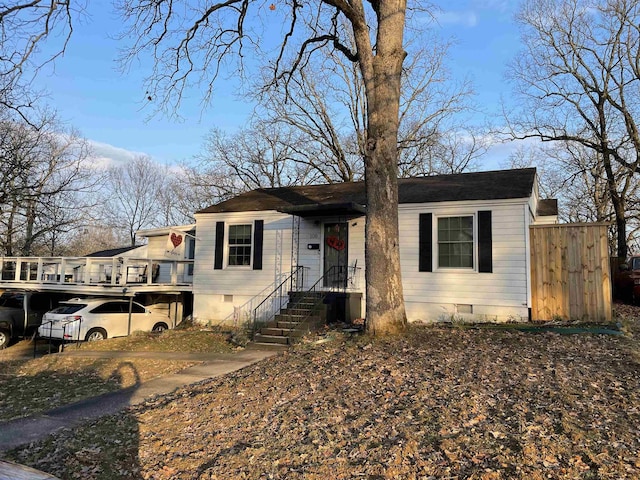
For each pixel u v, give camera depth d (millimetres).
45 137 24078
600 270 12258
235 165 33875
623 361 7414
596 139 25000
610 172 23172
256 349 11641
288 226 16062
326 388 6965
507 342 9383
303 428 5441
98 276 20312
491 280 12883
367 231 10547
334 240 15289
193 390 7754
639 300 17250
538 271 12797
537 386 6293
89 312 15047
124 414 6699
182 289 18312
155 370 9875
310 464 4477
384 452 4559
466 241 13359
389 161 10453
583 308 12297
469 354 8422
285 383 7496
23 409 7379
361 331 11055
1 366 11570
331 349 9797
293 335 12016
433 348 9016
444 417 5336
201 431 5668
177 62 13273
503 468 4039
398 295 10414
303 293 14672
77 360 11453
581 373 6836
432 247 13688
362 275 14812
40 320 18078
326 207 13688
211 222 17266
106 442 5535
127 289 16250
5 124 21219
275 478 4262
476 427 5000
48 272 21422
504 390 6207
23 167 20984
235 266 16781
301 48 13797
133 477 4566
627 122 22359
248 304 16359
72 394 8234
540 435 4664
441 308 13445
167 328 17562
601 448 4305
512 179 14523
